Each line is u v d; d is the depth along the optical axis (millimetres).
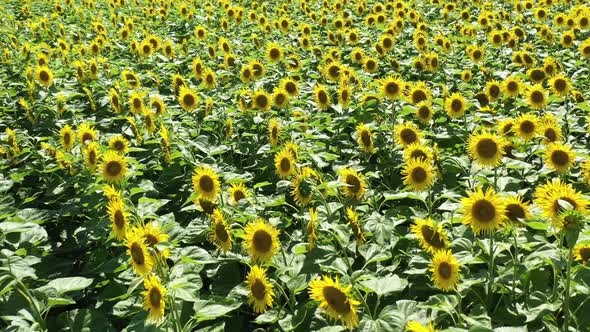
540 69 9719
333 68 10008
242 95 8641
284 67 12031
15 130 8445
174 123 8500
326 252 4852
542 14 14609
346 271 4383
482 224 4055
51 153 7352
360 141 6781
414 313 4004
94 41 13812
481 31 15570
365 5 18984
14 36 15109
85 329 4344
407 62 12312
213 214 5055
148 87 11250
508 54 13016
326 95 8398
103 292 4762
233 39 15055
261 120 8188
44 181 7344
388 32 14047
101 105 9758
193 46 14602
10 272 4320
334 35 14492
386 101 9250
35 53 13680
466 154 7422
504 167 6207
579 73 11156
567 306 3738
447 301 3943
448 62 12703
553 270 4512
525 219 4211
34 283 5148
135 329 3975
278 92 8234
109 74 11641
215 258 4797
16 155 7488
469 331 3176
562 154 5410
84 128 6773
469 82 10930
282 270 4410
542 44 13828
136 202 6383
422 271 4359
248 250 4477
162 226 5391
